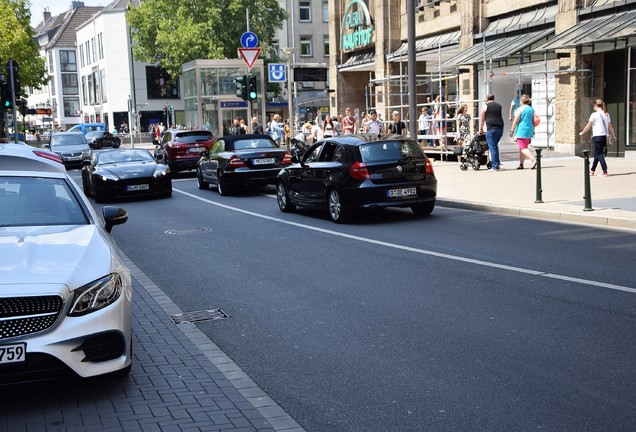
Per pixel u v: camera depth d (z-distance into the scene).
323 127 35.81
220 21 55.28
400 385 5.40
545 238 11.32
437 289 8.34
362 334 6.75
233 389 5.39
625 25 21.33
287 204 16.19
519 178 19.42
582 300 7.53
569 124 24.77
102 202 20.22
